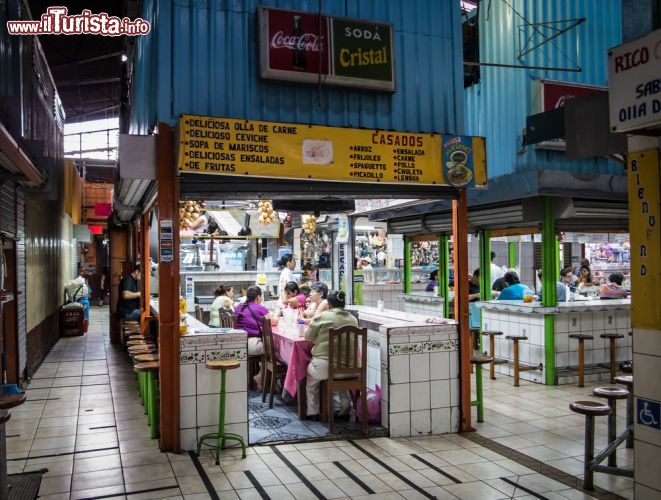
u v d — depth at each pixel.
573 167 7.74
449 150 5.76
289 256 11.07
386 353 5.64
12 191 7.34
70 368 9.63
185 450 5.18
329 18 5.52
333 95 5.65
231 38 5.31
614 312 8.48
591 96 3.71
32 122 6.69
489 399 7.17
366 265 14.25
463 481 4.52
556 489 4.38
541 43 7.45
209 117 4.92
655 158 3.32
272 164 5.10
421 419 5.70
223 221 12.88
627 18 3.59
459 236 5.96
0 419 3.75
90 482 4.50
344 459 4.99
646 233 3.37
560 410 6.65
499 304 8.78
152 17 5.44
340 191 5.65
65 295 14.87
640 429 3.38
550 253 7.99
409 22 6.01
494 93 8.14
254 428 5.84
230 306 8.96
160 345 5.12
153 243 7.91
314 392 6.08
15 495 4.25
